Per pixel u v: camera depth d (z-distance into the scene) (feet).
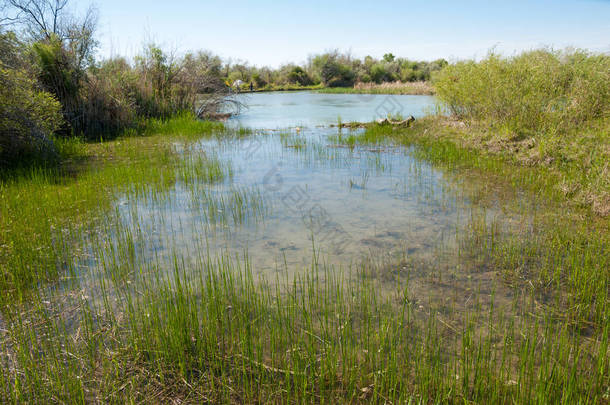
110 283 13.98
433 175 27.76
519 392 8.82
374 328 11.34
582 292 12.48
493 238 16.94
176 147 39.83
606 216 18.95
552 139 29.81
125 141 42.91
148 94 56.54
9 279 14.02
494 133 35.91
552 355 10.06
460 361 9.96
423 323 11.51
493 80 37.81
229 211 21.27
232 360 10.29
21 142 30.32
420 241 17.17
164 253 16.31
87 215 20.29
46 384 9.38
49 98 35.47
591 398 8.80
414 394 8.99
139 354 10.35
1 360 10.19
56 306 12.56
